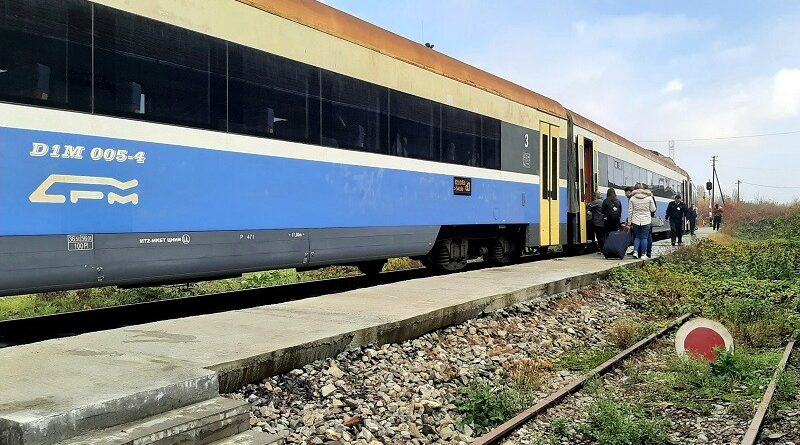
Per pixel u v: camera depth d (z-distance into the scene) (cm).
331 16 900
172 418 391
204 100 704
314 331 602
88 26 598
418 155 1053
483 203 1233
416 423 513
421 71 1072
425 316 721
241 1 751
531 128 1430
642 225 1599
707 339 736
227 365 476
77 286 592
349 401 517
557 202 1557
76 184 584
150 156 647
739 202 7231
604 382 666
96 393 384
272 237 783
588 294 1155
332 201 877
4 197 534
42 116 560
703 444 498
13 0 545
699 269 1579
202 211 699
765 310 1034
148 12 650
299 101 827
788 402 602
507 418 550
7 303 1004
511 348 767
